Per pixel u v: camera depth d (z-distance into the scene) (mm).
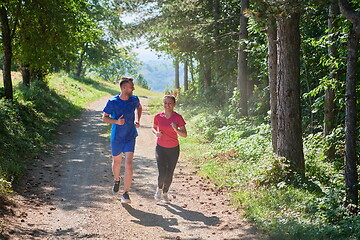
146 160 10609
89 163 9805
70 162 9789
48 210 5898
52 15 15352
